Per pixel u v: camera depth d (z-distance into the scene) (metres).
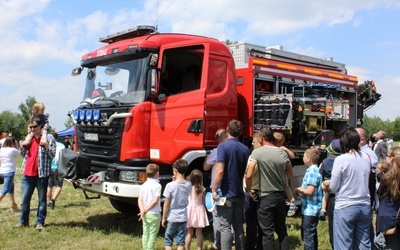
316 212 5.58
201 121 7.06
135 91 7.08
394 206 4.74
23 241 6.76
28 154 7.59
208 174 7.30
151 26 7.71
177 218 5.68
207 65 7.25
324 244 6.69
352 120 11.01
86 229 7.61
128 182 6.75
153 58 6.95
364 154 4.92
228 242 5.30
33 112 7.63
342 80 10.48
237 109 7.83
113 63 7.62
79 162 7.30
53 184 9.55
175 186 5.68
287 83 8.88
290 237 7.01
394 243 4.76
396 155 4.78
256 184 5.52
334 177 4.83
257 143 6.13
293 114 8.17
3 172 8.96
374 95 12.03
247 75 8.16
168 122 7.04
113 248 6.36
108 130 7.19
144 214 5.78
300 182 8.92
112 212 9.20
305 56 10.05
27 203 7.66
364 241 4.85
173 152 7.01
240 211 5.47
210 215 7.04
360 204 4.75
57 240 6.86
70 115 8.40
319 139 9.03
